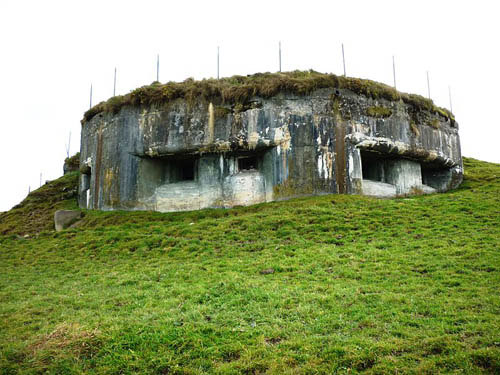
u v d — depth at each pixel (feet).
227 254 39.78
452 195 54.60
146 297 31.48
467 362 20.36
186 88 57.67
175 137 56.85
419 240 38.42
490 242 35.96
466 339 22.31
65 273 39.65
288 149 54.60
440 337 22.43
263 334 24.67
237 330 25.38
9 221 64.49
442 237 38.65
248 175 56.70
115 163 59.36
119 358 23.50
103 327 26.58
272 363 21.97
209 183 57.16
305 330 24.85
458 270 31.14
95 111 64.69
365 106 58.03
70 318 28.63
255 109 55.72
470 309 25.36
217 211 53.78
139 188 57.77
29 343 25.71
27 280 38.29
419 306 26.32
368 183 59.00
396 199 53.72
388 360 21.27
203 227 47.67
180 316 27.48
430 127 63.72
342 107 56.65
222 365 22.36
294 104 55.67
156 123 57.82
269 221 45.91
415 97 62.39
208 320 26.99
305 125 55.16
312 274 33.32
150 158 58.95
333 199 51.13
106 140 61.26
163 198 57.72
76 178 77.10
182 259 39.99
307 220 45.42
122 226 51.83
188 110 57.21
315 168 54.19
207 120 56.49
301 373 21.03
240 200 55.83
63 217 58.59
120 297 31.73
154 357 23.41
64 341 25.31
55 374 22.84
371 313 26.07
